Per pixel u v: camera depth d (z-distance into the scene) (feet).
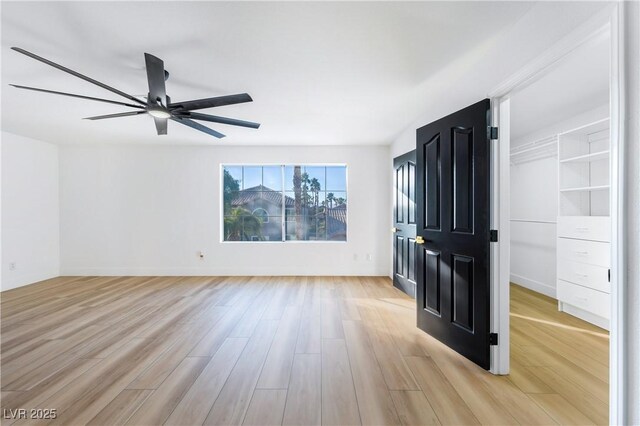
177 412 4.97
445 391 5.54
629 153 3.27
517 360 6.68
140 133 12.94
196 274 15.43
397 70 7.16
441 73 7.31
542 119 10.50
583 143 9.78
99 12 4.97
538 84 7.64
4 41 5.75
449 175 7.26
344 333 8.20
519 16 5.18
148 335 8.06
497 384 5.76
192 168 15.47
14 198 13.17
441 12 5.06
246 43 5.98
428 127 8.09
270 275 15.42
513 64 5.45
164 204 15.43
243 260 15.49
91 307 10.41
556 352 7.06
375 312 9.91
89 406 5.11
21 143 13.44
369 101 9.16
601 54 6.11
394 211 13.46
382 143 14.96
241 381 5.88
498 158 6.16
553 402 5.22
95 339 7.80
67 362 6.59
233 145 15.44
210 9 4.94
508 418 4.82
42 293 12.16
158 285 13.44
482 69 6.48
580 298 8.98
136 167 15.38
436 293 7.80
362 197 15.47
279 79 7.63
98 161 15.30
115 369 6.31
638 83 3.16
